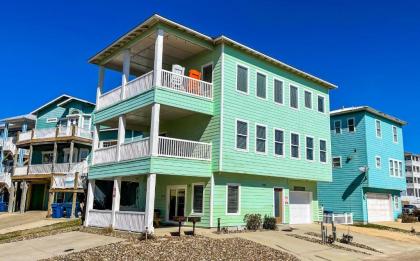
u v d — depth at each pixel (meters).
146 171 18.12
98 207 26.78
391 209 37.41
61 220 25.61
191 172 19.44
